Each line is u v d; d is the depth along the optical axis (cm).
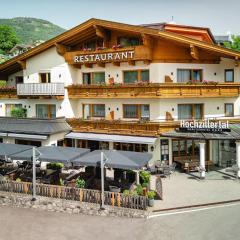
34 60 3681
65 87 3491
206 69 3266
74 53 3400
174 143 3212
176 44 3122
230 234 1847
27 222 2112
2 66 3862
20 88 3584
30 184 2391
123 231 1936
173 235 1859
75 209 2247
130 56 3114
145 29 2980
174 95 3016
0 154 2542
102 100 3428
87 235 1906
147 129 3069
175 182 2748
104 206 2181
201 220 2034
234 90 3238
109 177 2819
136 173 2477
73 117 3559
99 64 3381
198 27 3650
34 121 3453
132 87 3109
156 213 2144
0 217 2202
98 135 3284
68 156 2434
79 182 2356
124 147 3319
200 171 2825
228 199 2334
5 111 3991
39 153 2428
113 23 3125
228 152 3375
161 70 3131
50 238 1883
